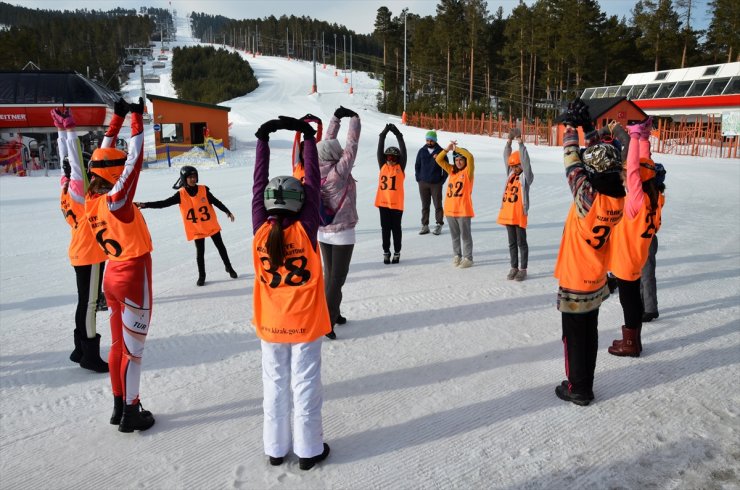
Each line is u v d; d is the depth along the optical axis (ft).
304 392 10.64
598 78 220.02
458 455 11.29
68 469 10.97
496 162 90.53
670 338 17.29
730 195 53.72
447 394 13.93
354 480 10.53
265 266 10.41
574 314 13.10
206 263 27.94
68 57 270.67
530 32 207.51
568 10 191.72
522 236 23.47
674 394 13.69
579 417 12.71
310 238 10.48
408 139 142.31
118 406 12.55
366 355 16.34
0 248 32.63
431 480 10.48
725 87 134.41
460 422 12.59
